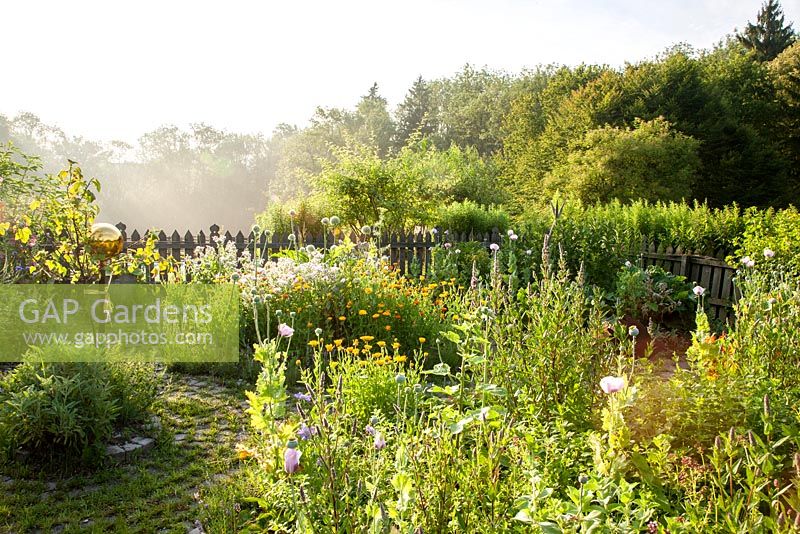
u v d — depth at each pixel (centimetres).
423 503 227
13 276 629
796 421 300
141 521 337
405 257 1177
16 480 373
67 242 602
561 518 190
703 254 1023
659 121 2589
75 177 579
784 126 3331
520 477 245
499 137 5166
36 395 387
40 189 618
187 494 365
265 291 677
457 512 233
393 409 415
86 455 392
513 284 454
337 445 258
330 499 246
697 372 332
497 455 238
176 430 464
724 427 293
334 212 1441
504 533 225
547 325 357
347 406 383
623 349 343
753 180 2898
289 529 264
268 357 288
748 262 565
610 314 826
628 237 1034
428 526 229
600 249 1038
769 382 350
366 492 269
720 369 353
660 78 3048
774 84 3472
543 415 337
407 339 657
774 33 4762
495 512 230
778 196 2945
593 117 3002
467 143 5600
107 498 359
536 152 3250
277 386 284
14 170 669
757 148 2948
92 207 596
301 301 655
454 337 322
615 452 251
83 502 352
